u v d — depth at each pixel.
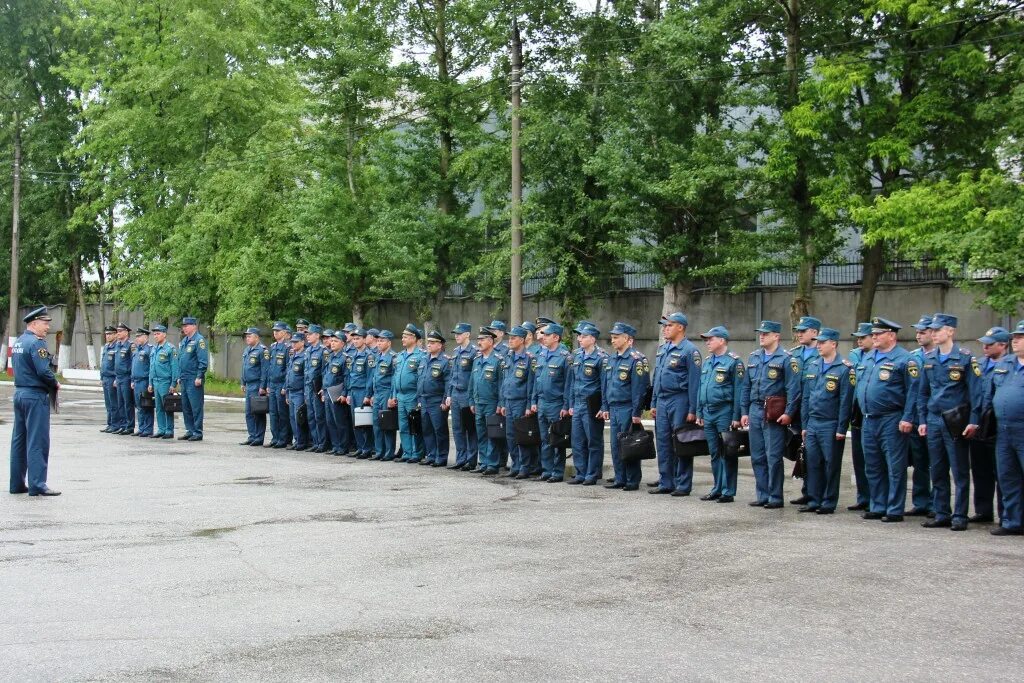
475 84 31.94
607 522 10.59
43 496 12.21
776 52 25.62
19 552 8.86
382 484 13.74
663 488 13.10
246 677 5.58
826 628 6.62
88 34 45.34
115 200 40.09
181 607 7.03
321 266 32.31
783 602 7.27
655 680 5.57
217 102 36.81
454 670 5.71
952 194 20.75
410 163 32.75
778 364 11.91
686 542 9.48
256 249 32.88
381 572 8.13
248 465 15.88
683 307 27.09
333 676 5.61
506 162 29.28
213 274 35.03
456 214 33.50
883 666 5.86
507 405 14.67
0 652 6.00
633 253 25.70
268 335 40.59
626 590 7.59
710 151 24.12
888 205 20.92
